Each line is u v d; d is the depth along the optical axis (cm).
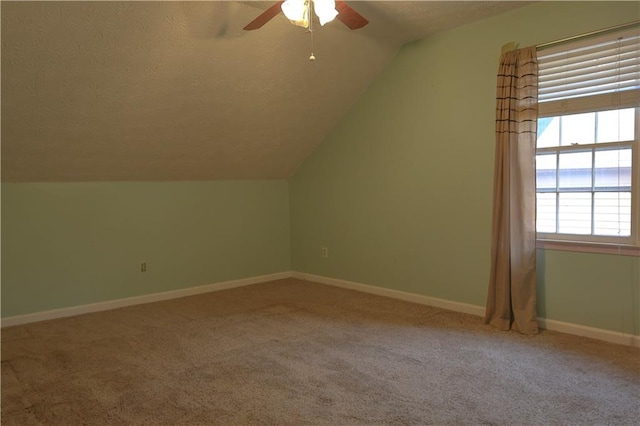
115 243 437
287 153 511
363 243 481
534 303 338
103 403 241
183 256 481
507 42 353
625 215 307
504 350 304
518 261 340
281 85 402
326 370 278
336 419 221
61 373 280
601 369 271
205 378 270
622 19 298
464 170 387
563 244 332
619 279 309
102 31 286
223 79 366
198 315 404
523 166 338
